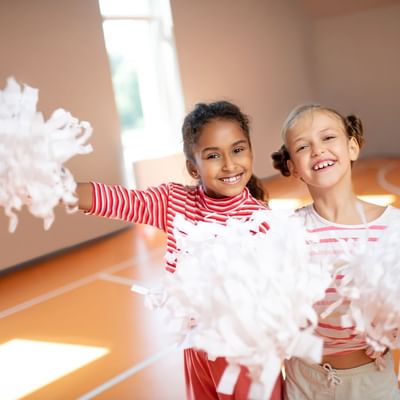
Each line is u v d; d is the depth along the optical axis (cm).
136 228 513
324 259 78
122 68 705
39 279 394
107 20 561
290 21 684
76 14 477
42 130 66
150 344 259
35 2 449
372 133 691
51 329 295
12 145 65
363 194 498
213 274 66
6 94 68
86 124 69
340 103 713
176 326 72
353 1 651
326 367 106
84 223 480
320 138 107
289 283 64
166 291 72
